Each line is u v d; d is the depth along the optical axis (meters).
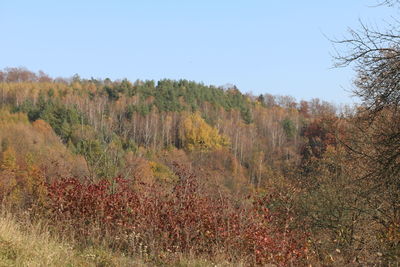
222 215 9.35
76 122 51.66
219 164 50.16
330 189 13.72
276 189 14.41
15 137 40.41
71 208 9.59
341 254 10.60
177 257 8.07
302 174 16.20
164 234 8.70
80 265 6.58
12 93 81.12
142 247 8.62
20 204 10.19
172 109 84.19
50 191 10.06
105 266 6.92
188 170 11.26
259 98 124.69
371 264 9.55
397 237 9.87
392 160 8.55
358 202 12.84
